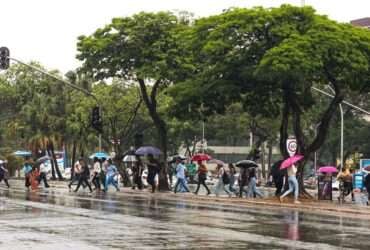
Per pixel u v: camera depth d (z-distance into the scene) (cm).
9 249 1653
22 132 7900
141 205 3275
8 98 8012
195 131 9256
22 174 8969
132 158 6781
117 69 4950
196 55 4347
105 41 4872
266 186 6938
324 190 3988
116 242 1797
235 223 2372
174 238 1891
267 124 7631
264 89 4116
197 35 4075
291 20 3828
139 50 4831
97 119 5475
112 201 3569
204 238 1894
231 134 9875
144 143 9219
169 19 4847
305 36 3631
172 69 4700
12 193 4356
